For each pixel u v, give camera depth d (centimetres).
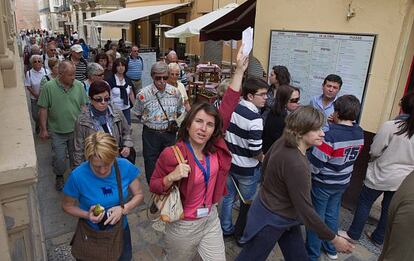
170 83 443
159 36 1575
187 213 210
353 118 263
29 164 130
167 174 204
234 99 235
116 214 201
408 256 155
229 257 306
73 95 394
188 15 1347
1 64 282
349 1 380
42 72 606
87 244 201
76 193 199
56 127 393
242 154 296
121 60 521
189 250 224
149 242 322
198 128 197
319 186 279
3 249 125
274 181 219
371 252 324
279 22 470
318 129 207
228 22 680
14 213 142
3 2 395
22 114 196
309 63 431
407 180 162
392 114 367
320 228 201
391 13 347
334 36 398
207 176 209
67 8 3569
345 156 268
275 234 224
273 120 333
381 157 304
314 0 418
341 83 363
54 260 290
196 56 1295
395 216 160
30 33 3553
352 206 396
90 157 185
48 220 351
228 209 326
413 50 353
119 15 1527
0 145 145
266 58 496
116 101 523
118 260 226
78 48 646
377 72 366
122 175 208
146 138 384
